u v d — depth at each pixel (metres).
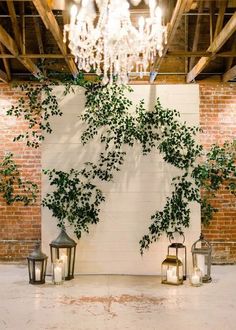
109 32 5.34
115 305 5.06
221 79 7.95
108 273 6.59
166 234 6.59
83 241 6.61
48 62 7.91
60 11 7.43
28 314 4.74
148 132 6.61
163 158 6.61
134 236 6.60
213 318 4.61
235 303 5.14
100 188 6.61
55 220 6.62
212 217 7.79
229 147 7.82
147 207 6.60
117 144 6.62
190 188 6.59
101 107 6.61
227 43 7.71
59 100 6.66
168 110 6.61
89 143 6.63
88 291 5.66
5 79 7.73
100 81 6.78
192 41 7.93
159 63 6.61
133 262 6.59
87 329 4.29
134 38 5.50
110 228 6.61
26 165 7.89
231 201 7.82
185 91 6.62
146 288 5.82
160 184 6.61
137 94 6.61
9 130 7.89
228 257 7.75
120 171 6.62
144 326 4.36
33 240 7.86
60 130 6.65
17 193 7.89
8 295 5.48
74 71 7.24
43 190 6.62
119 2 5.22
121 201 6.61
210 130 7.91
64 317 4.64
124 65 6.07
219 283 6.12
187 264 6.57
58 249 6.20
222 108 7.93
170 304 5.10
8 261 7.79
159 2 6.02
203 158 7.65
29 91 6.77
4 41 5.53
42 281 6.03
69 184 6.59
